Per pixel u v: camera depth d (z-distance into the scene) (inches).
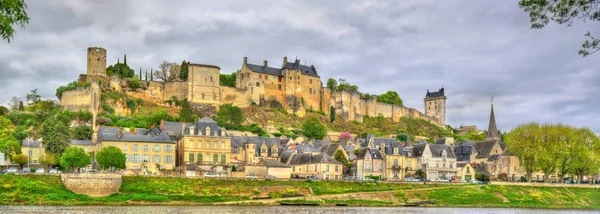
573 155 7076.8
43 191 5049.2
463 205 6048.2
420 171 7421.3
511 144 7298.2
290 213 4680.1
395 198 6018.7
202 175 6072.8
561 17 1380.4
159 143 6643.7
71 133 7278.5
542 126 7288.4
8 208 4520.2
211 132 7017.7
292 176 6988.2
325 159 6899.6
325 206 5511.8
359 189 6102.4
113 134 6579.7
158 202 5191.9
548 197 6579.7
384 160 7357.3
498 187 6668.3
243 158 7436.0
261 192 5679.1
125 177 5472.4
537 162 7071.9
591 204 6579.7
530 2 1408.7
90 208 4677.7
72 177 5182.1
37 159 6766.7
